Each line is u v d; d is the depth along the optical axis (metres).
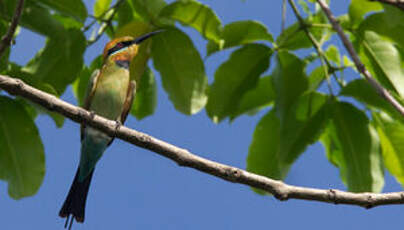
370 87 9.69
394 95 9.64
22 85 7.82
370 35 9.89
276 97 10.25
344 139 9.85
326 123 9.95
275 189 7.73
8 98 9.38
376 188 9.67
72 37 9.84
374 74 9.93
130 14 10.85
